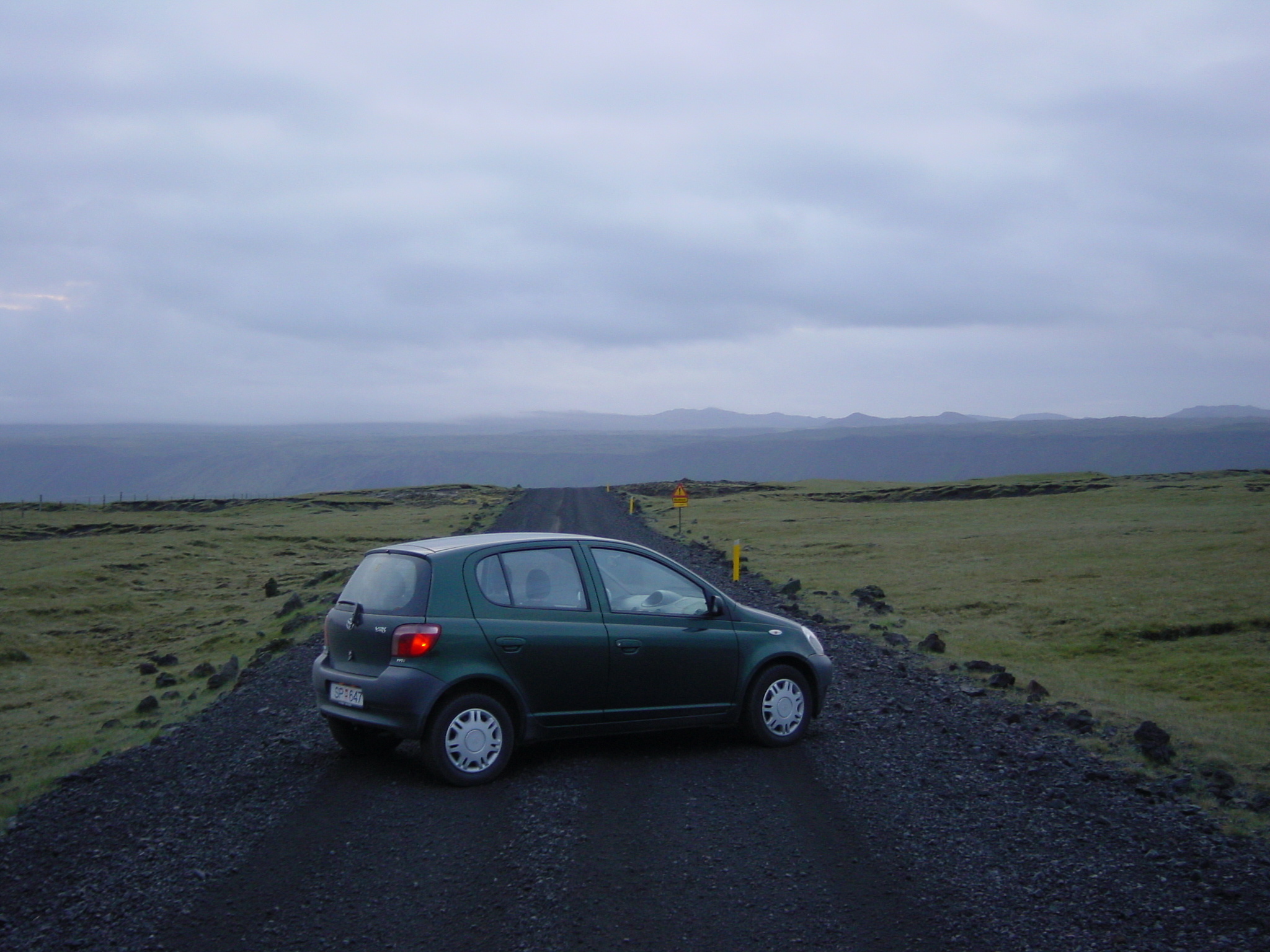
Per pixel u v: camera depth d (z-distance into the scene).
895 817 6.45
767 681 8.38
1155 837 6.11
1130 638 18.66
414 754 8.30
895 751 8.37
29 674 21.11
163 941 4.64
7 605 30.34
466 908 4.94
